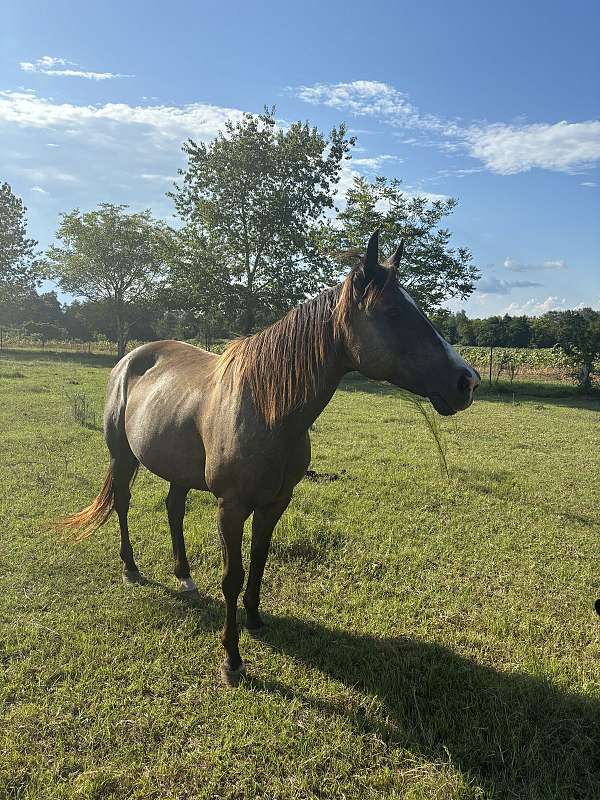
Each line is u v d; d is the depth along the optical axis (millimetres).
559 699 2490
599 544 4574
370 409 12422
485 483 6199
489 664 2838
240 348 2746
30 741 2197
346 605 3406
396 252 2461
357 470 6570
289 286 23781
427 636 3092
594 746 2246
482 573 3967
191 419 2895
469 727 2318
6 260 35375
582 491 6133
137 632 3002
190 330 32531
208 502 5137
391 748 2234
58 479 5609
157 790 1988
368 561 4039
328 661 2773
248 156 22391
